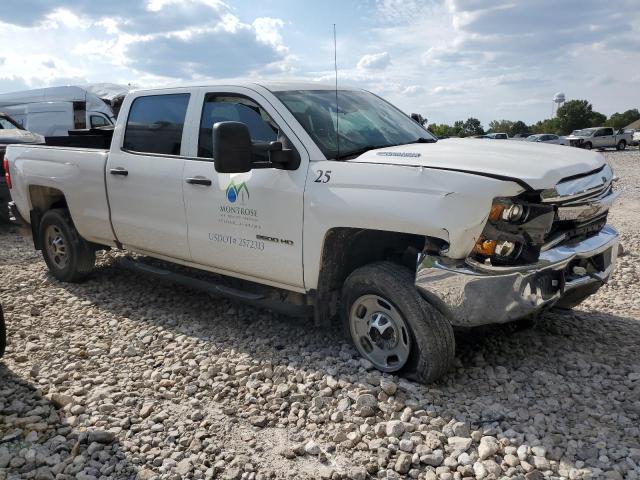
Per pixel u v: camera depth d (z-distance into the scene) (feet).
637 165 75.10
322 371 12.63
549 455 9.56
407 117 16.33
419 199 10.96
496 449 9.71
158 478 9.43
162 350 14.49
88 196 18.02
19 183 20.44
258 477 9.38
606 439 9.98
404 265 13.09
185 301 18.06
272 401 11.62
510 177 10.48
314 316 13.41
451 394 11.58
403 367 12.00
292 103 13.78
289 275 13.38
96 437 10.43
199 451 10.18
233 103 14.48
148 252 17.11
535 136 134.51
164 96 16.17
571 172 11.28
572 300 13.75
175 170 15.39
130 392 12.26
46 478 9.52
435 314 11.51
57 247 20.08
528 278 10.85
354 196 11.80
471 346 13.76
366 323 12.68
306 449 10.00
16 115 58.44
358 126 14.12
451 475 9.19
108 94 61.52
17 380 13.03
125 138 17.08
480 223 10.52
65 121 57.36
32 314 17.16
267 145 12.74
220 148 11.71
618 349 13.62
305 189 12.62
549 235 11.49
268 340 14.65
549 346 13.79
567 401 11.19
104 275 20.89
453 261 10.88
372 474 9.45
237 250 14.26
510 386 11.73
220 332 15.39
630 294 18.01
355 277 12.37
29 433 10.78
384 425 10.47
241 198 13.82
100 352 14.39
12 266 23.06
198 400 11.87
